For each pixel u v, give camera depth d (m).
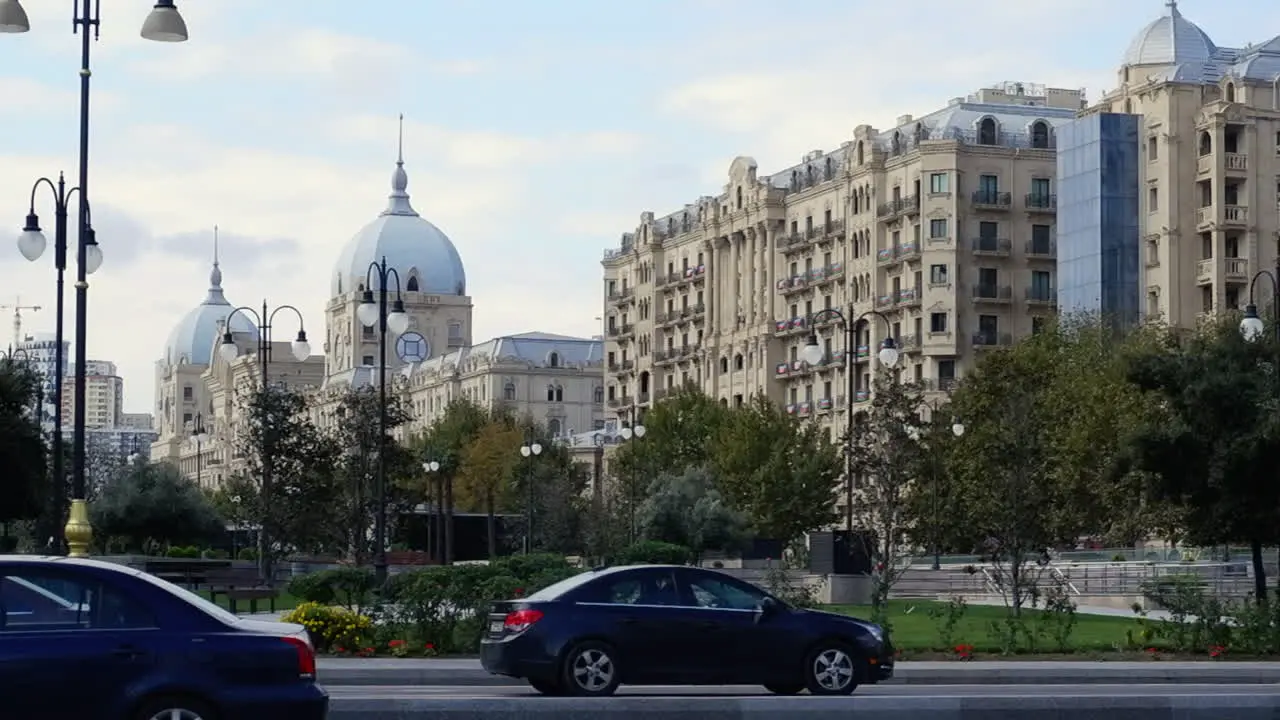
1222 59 136.62
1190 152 128.62
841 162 152.62
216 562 85.62
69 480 98.06
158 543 112.06
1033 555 83.38
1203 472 52.31
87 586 21.50
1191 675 38.03
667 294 180.25
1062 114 143.50
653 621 30.77
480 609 42.50
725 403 149.88
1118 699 27.11
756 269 162.50
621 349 188.88
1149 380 53.50
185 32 39.97
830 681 31.19
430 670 35.62
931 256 137.00
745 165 164.38
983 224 137.88
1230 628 44.97
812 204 155.00
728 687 34.69
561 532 107.50
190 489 110.44
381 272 64.38
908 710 26.50
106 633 21.27
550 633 30.48
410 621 43.34
